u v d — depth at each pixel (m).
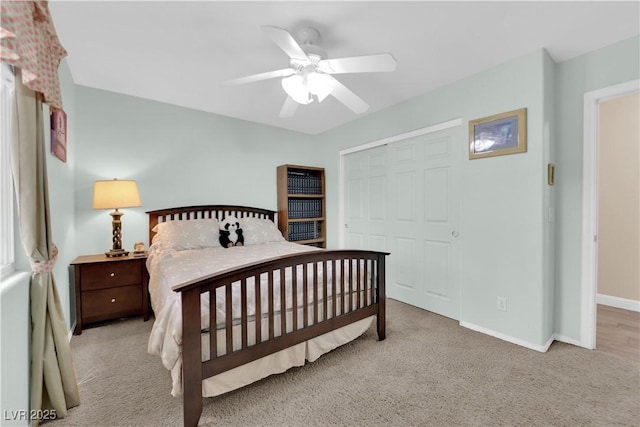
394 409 1.47
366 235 3.70
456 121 2.63
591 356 1.99
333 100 3.07
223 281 1.43
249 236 3.27
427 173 2.93
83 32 1.86
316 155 4.47
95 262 2.44
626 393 1.59
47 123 1.77
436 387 1.65
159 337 1.38
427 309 2.96
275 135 4.04
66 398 1.46
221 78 2.55
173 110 3.22
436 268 2.87
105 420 1.40
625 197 2.99
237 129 3.70
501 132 2.26
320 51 1.74
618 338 2.28
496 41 1.97
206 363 1.38
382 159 3.45
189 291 1.32
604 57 2.02
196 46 2.04
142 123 3.04
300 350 1.79
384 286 2.26
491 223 2.33
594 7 1.62
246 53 2.13
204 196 3.46
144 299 2.66
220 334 1.48
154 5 1.60
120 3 1.58
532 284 2.09
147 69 2.38
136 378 1.75
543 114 2.05
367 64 1.62
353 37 1.91
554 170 2.22
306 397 1.57
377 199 3.53
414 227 3.08
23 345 1.24
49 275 1.40
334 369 1.84
